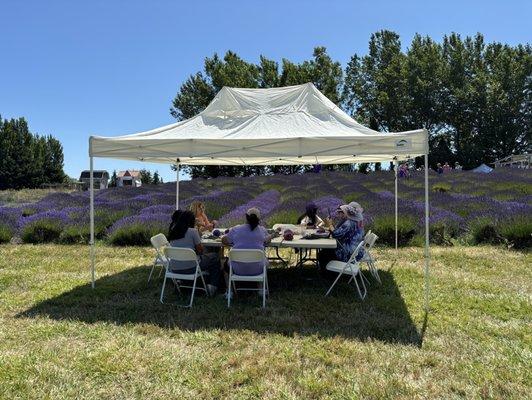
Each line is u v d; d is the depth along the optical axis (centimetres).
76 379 371
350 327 493
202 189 2320
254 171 4672
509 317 525
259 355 416
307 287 661
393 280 701
